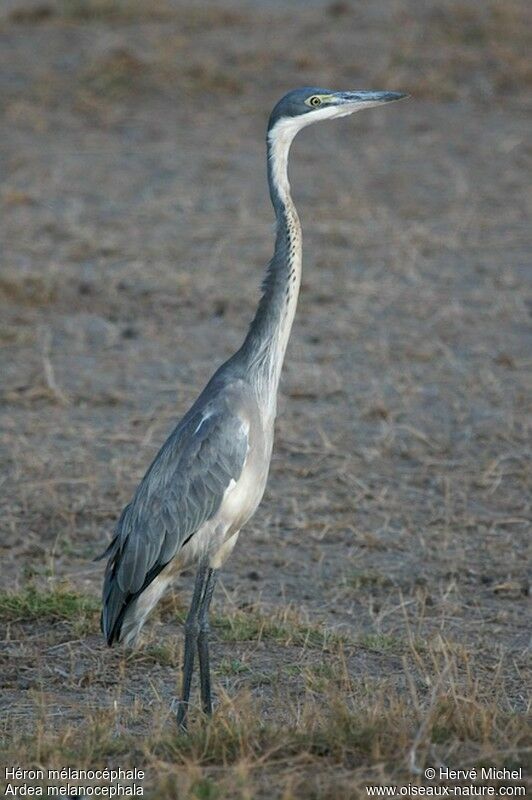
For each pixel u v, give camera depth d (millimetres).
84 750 7609
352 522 12156
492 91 26625
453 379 15328
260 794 6953
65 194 21609
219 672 9258
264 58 27781
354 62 27453
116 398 14750
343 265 18750
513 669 9398
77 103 25984
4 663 9453
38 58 27938
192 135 24734
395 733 7559
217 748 7547
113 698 8922
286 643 9750
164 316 17156
